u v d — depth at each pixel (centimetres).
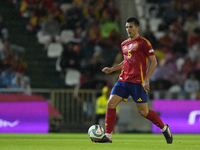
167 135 2262
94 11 7056
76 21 6781
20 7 6881
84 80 5797
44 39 6606
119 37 6831
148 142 2486
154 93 5638
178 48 6994
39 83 6112
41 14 6700
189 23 7406
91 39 6581
